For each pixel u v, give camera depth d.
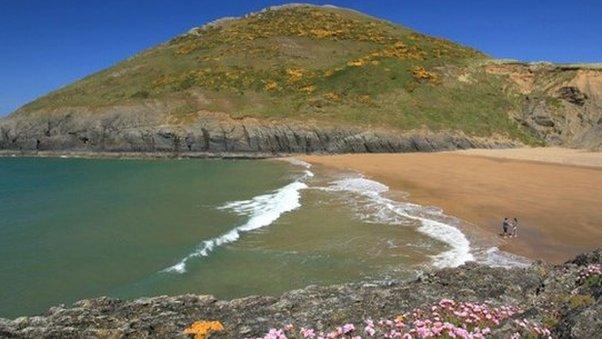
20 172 59.38
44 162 72.62
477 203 33.75
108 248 23.72
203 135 79.19
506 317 9.98
